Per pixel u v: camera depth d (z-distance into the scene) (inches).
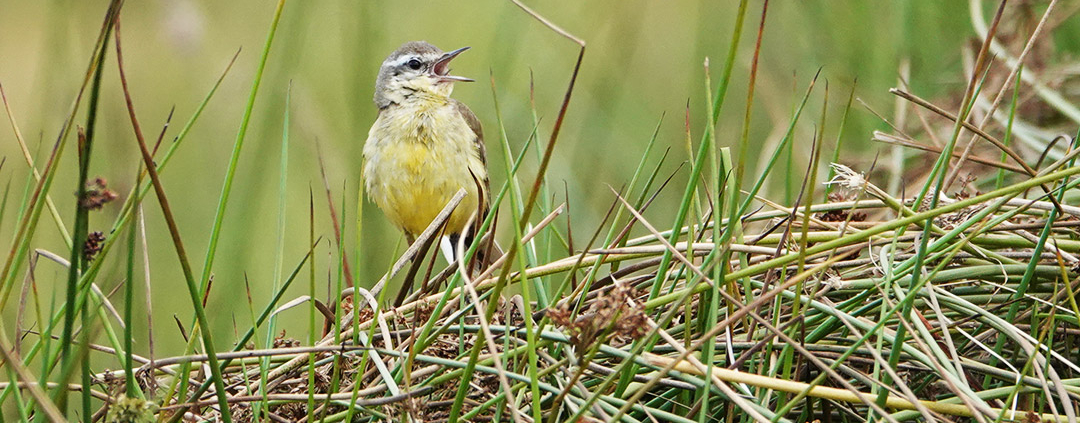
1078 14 442.0
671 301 230.8
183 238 470.0
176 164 506.9
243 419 237.9
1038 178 200.4
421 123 409.4
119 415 194.7
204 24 518.3
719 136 467.5
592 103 482.9
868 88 454.6
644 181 459.5
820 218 281.9
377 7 476.4
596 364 227.0
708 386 190.7
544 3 550.3
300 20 433.4
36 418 199.0
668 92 518.9
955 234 222.7
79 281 211.3
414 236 426.3
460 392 197.3
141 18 534.3
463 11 576.4
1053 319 211.9
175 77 533.0
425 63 414.6
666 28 530.9
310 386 212.4
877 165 402.0
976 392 209.6
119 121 365.1
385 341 232.1
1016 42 425.7
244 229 383.9
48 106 387.2
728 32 496.1
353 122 451.5
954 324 231.0
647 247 222.5
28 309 378.6
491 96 481.4
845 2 471.5
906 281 235.0
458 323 241.9
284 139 253.3
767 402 213.6
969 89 205.2
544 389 215.2
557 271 249.1
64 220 421.1
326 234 473.7
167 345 421.4
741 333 243.1
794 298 219.8
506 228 427.8
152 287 444.8
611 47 491.5
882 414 182.9
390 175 411.8
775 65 492.1
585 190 453.1
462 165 412.8
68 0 386.0
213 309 360.2
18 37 586.6
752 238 257.4
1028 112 402.0
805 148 437.7
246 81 527.5
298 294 462.3
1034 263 222.1
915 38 457.7
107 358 341.4
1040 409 206.7
